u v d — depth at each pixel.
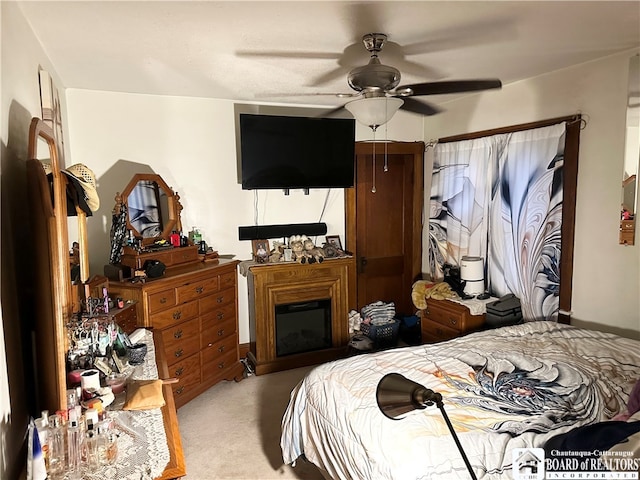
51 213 1.39
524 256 3.27
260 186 3.66
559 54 2.58
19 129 1.68
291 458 2.25
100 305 2.15
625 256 2.65
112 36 2.12
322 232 4.18
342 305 3.99
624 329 2.69
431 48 2.39
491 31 2.12
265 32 2.09
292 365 3.85
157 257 3.03
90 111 3.33
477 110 3.74
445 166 4.04
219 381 3.44
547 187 3.05
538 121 3.16
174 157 3.63
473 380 2.05
